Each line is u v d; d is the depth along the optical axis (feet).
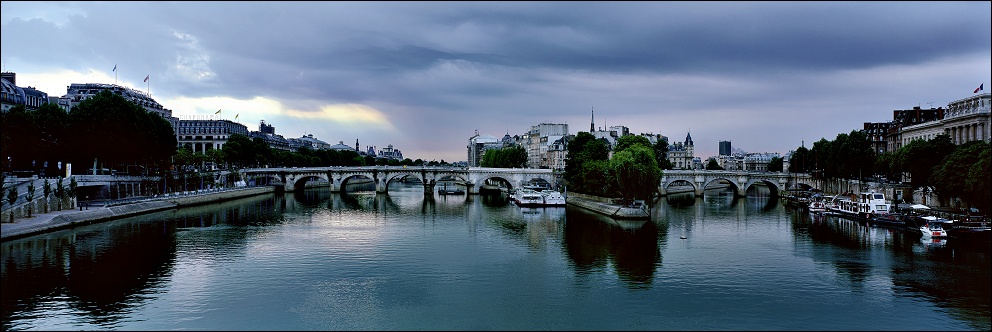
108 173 557.74
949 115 597.52
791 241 341.00
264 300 217.97
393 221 442.91
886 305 212.84
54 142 470.39
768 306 212.84
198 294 223.92
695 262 281.13
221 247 314.55
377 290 232.73
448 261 284.61
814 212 501.97
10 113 431.43
